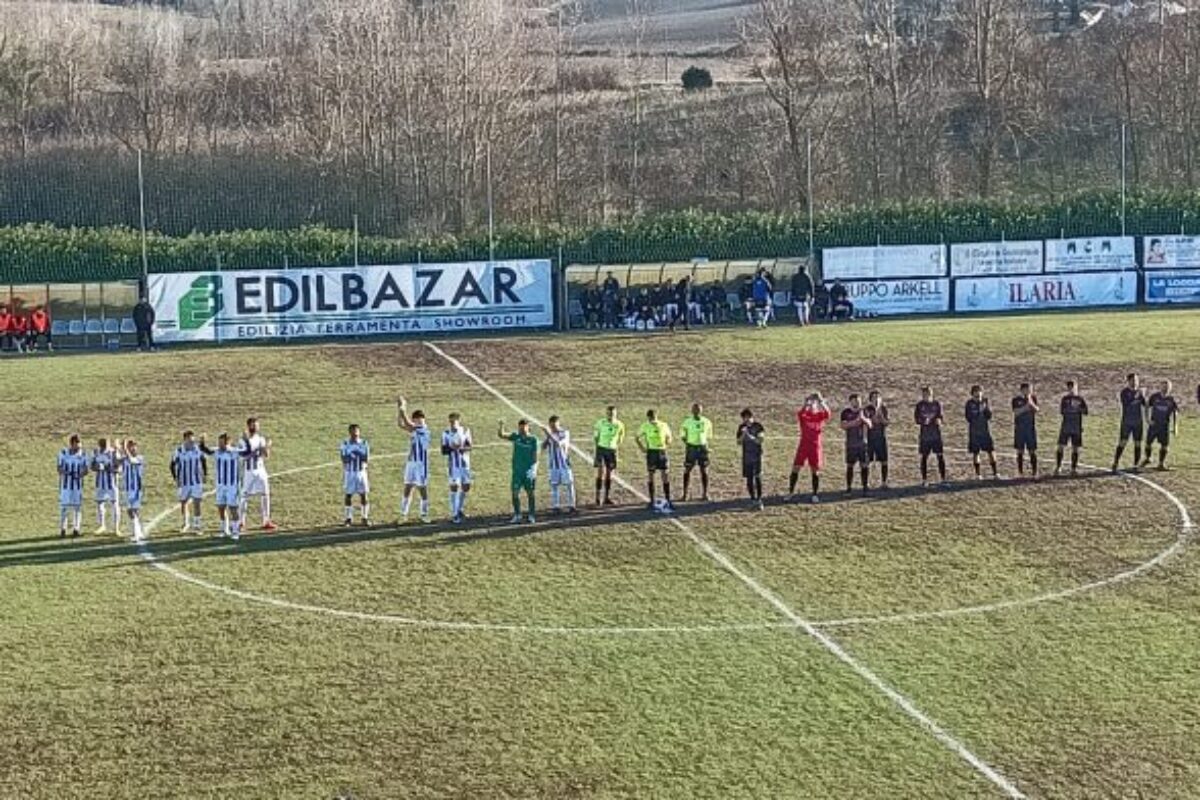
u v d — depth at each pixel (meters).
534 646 28.61
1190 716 24.56
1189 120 98.88
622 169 104.25
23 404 55.94
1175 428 46.12
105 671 27.41
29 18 120.81
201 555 35.47
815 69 105.12
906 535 36.09
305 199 95.94
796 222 81.75
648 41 139.62
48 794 22.27
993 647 28.03
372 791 22.28
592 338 70.69
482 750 23.70
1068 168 104.50
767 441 47.69
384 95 98.12
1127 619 29.50
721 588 32.09
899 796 21.84
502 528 37.66
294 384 59.72
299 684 26.69
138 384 60.00
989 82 102.31
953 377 57.88
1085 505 38.72
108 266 79.19
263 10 139.12
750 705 25.39
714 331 71.88
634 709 25.31
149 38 121.50
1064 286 77.06
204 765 23.25
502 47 104.62
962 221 81.56
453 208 95.31
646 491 41.38
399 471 44.50
